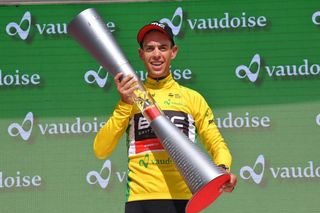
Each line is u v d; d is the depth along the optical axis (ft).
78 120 45.52
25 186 45.03
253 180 45.11
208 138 32.27
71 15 46.11
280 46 45.85
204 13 46.06
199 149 29.37
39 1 46.06
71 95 45.68
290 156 45.29
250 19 46.03
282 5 46.14
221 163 31.07
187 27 45.98
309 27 45.96
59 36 46.01
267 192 45.06
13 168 45.09
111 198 45.03
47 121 45.44
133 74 30.32
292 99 45.60
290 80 45.70
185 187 30.96
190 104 32.35
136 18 46.11
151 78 32.63
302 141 45.39
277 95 45.60
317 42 45.78
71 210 44.93
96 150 31.81
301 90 45.65
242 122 45.50
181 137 29.45
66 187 45.03
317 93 45.62
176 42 45.88
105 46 30.53
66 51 45.88
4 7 45.98
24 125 45.39
